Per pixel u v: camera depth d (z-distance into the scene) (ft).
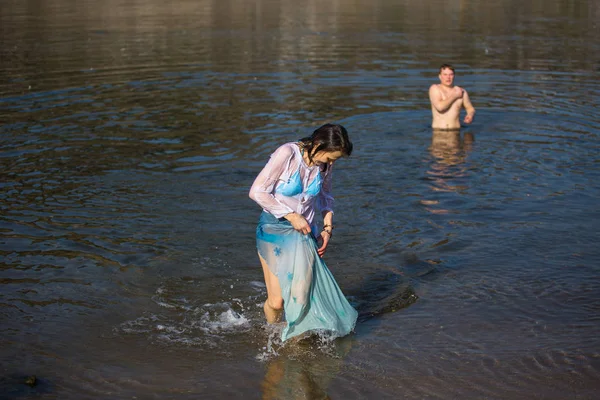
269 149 29.66
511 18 76.18
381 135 32.24
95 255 19.65
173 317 16.58
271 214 15.43
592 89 41.24
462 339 15.51
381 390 13.71
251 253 20.06
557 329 15.76
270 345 15.47
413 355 14.93
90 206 23.24
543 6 88.43
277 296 15.56
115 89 40.55
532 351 14.90
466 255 19.75
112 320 16.31
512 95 40.01
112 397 13.42
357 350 15.21
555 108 36.96
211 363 14.70
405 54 52.49
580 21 73.51
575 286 17.72
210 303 17.30
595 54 52.49
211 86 41.63
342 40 59.57
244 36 61.77
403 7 87.45
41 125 32.86
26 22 69.41
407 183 25.86
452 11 82.89
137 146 29.89
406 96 39.68
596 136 31.73
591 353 14.75
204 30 65.62
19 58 49.60
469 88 41.83
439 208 23.35
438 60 50.11
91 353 14.93
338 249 20.34
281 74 45.14
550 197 24.16
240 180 25.95
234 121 34.04
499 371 14.23
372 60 49.98
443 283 18.15
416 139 31.68
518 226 21.68
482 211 23.02
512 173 26.81
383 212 23.07
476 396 13.42
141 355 14.94
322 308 15.37
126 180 25.72
